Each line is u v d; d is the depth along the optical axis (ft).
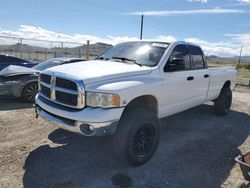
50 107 12.68
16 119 19.07
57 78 12.56
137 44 16.76
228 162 14.07
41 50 67.31
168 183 11.62
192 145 16.05
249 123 21.70
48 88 13.19
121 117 12.18
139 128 12.30
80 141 15.55
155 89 13.64
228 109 23.71
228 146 16.30
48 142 15.21
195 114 23.48
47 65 28.14
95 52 54.85
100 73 12.23
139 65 14.40
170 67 14.99
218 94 21.80
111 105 11.44
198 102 18.90
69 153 13.91
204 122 21.09
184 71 16.35
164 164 13.32
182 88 16.10
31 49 66.23
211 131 18.95
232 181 12.15
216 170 13.10
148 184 11.43
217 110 22.93
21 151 13.85
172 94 15.25
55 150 14.20
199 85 18.12
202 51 19.01
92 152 14.14
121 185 11.21
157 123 13.26
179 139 16.96
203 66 18.97
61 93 12.37
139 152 12.75
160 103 14.44
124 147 11.98
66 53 68.23
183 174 12.46
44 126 17.79
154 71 14.01
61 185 10.94
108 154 13.97
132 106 13.21
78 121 11.48
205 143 16.51
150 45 16.15
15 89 23.76
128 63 14.80
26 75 24.29
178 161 13.75
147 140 13.03
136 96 12.41
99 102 11.41
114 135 12.12
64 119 12.17
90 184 11.14
